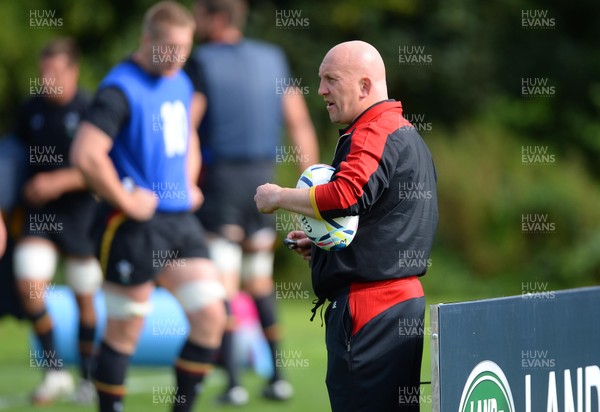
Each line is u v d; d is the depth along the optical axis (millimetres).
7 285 24906
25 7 54750
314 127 59906
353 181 12602
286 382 23453
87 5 55750
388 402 13320
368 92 13352
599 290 15914
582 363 15570
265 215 24625
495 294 52812
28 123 24969
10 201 24578
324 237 12922
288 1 62094
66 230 24172
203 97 24109
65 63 24734
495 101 64500
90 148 18234
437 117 63844
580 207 56000
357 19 61344
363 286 13352
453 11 63125
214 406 22594
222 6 24422
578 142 64875
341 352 13352
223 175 24078
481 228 55344
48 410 22203
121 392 18688
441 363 12828
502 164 57969
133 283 18609
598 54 67562
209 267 19109
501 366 13852
